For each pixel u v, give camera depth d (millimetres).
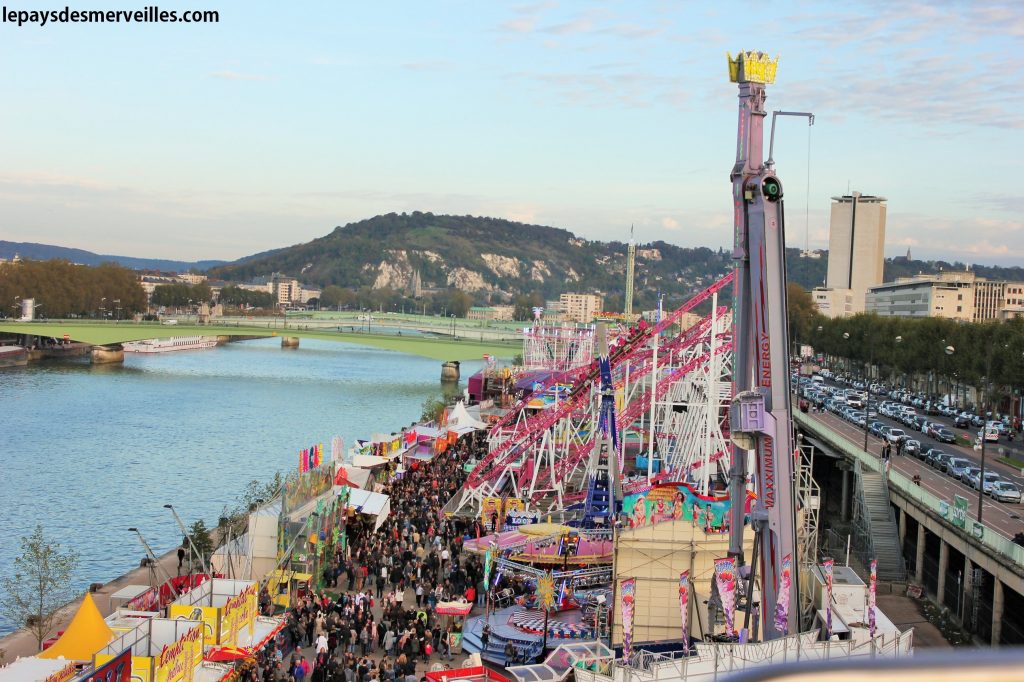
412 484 113938
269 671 54625
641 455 129000
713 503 63719
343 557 81125
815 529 71062
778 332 54344
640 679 43469
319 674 55062
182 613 55719
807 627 59688
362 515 90688
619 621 61125
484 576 73312
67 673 43938
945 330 194625
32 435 178750
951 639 72438
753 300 54906
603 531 75562
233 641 56750
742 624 58844
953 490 104875
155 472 146875
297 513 73750
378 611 70625
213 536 96188
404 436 137000
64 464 150750
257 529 73375
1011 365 152000
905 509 96875
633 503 66312
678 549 61250
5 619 80250
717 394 117562
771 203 54812
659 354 135875
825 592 57531
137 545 105312
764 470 54062
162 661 48062
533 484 111938
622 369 129750
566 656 55500
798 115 55156
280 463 158125
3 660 62906
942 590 83500
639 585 61250
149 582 79375
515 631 65062
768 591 53688
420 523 92625
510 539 75312
